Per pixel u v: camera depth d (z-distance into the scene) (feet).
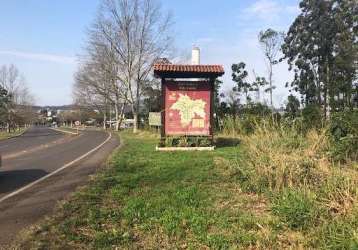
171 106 77.71
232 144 81.56
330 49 189.88
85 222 28.53
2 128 345.92
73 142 129.70
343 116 41.75
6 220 29.94
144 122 223.10
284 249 22.50
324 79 187.73
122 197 35.70
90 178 46.85
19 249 23.58
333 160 37.52
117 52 216.33
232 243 23.61
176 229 26.21
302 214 25.11
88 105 335.88
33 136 199.72
